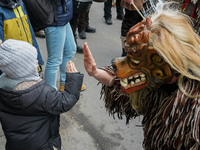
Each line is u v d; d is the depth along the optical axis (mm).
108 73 965
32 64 1064
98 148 1898
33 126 1156
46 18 1693
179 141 812
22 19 1534
